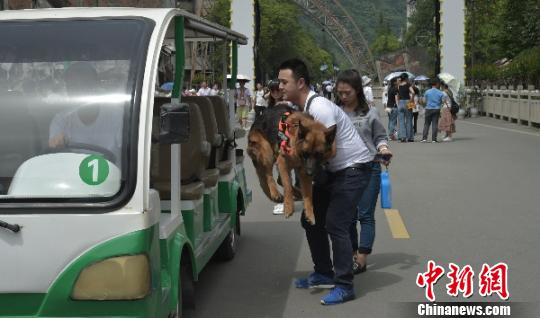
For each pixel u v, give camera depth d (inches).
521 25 1469.0
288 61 247.4
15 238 163.9
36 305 164.6
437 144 835.4
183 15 203.0
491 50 1900.8
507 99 1257.4
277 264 308.0
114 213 164.7
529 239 339.0
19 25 191.5
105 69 180.1
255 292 268.7
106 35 186.2
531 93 1087.0
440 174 564.1
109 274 162.7
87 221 163.9
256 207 441.4
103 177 167.8
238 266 305.3
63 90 180.2
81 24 190.2
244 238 356.5
